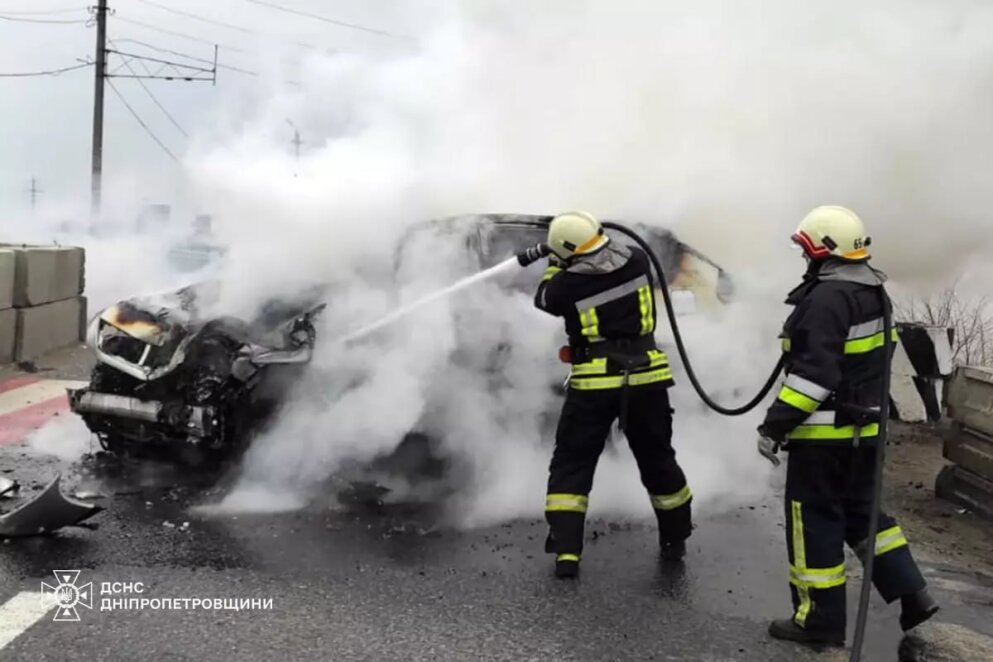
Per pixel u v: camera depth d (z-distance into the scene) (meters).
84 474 5.02
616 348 3.92
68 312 9.55
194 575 3.64
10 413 6.49
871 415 3.17
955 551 4.32
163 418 4.75
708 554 4.13
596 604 3.51
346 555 3.94
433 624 3.26
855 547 3.39
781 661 3.08
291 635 3.12
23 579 3.53
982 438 4.87
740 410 3.65
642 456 4.06
